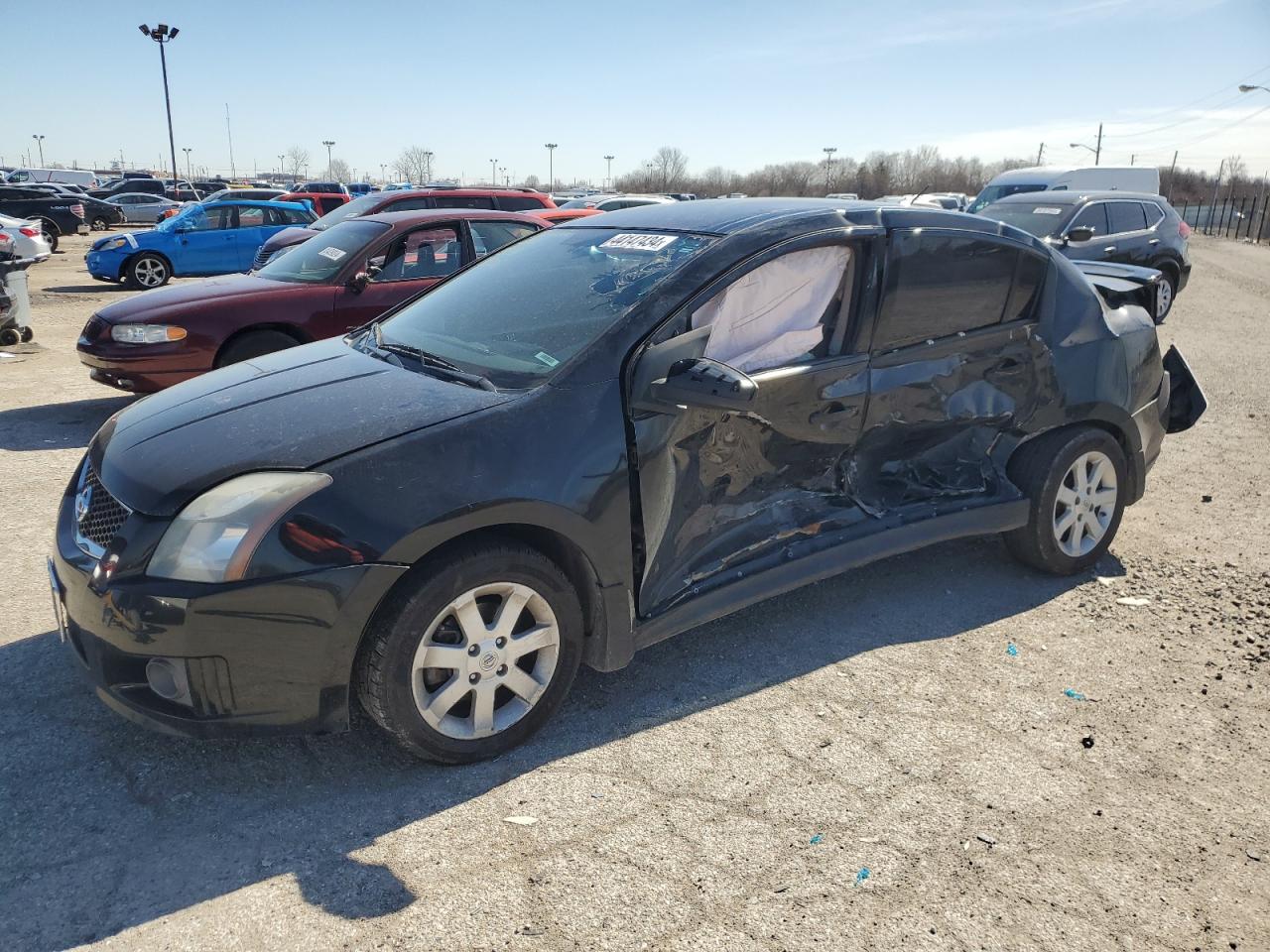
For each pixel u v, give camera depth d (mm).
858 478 3730
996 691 3373
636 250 3502
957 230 3760
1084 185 16859
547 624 2939
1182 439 6824
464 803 2717
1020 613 4000
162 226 16438
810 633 3791
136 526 2613
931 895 2385
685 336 3045
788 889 2398
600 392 2982
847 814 2693
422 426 2779
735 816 2678
